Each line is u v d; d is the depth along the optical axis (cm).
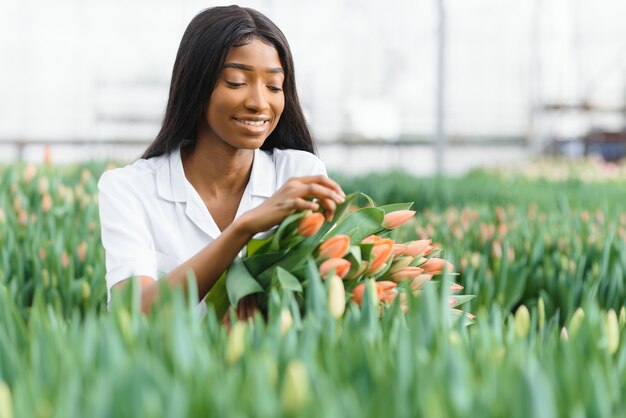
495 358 153
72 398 125
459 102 2606
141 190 256
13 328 178
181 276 211
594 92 2564
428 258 228
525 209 698
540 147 2503
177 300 154
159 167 259
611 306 352
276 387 140
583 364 152
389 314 181
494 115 2598
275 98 245
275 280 204
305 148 278
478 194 855
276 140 276
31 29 2538
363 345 148
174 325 146
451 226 520
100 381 126
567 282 366
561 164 1580
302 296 205
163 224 254
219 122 243
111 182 256
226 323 214
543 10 2581
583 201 776
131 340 157
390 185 877
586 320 171
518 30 2580
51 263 359
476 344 163
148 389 127
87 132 2553
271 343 156
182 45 248
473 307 345
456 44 2606
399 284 216
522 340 173
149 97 2544
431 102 2609
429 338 161
